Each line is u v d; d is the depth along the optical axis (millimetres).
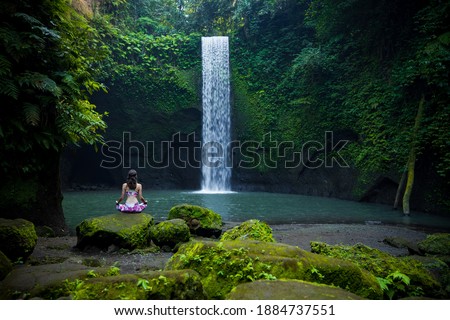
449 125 11914
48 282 3473
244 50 24125
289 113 20969
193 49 24750
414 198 13578
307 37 21516
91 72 9070
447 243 6016
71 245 6875
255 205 14750
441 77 11805
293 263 3498
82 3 19719
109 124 23156
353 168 16750
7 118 7082
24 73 7145
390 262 4504
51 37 7719
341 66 18141
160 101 23609
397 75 13875
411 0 14570
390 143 14609
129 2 24938
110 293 2891
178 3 28641
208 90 24219
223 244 3914
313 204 15094
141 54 23516
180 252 4090
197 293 3068
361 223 10516
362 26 16625
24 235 5273
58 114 8047
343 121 17438
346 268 3588
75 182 24203
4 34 6734
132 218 7059
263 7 22609
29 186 7793
